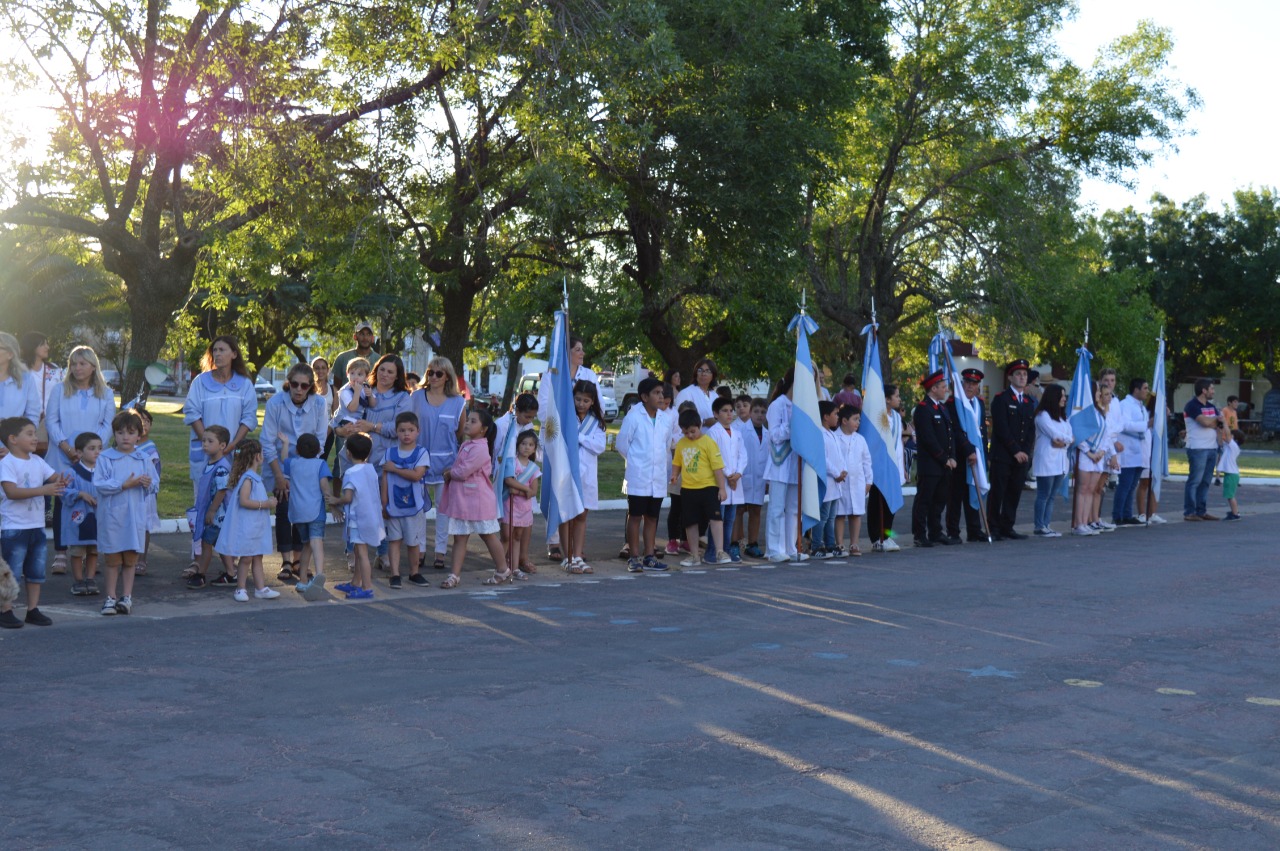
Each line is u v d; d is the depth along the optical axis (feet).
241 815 15.52
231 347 37.42
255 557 33.32
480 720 20.39
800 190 77.66
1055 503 71.82
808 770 17.81
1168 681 24.36
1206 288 230.48
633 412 41.63
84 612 30.96
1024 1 106.32
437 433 39.83
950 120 108.78
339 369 49.55
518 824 15.31
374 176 64.95
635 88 63.26
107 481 30.32
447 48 57.00
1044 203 111.14
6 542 28.43
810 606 32.96
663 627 29.45
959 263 113.50
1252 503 75.31
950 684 23.67
